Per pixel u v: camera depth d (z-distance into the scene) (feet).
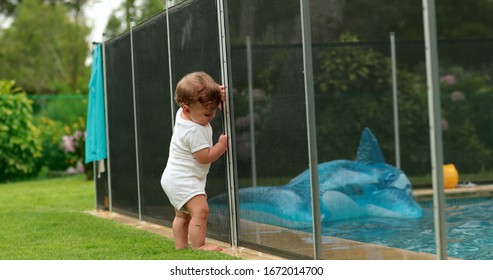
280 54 15.05
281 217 14.67
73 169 47.34
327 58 28.07
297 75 14.52
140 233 19.45
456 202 23.98
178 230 16.35
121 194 24.52
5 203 30.94
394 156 28.50
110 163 25.61
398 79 29.04
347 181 19.90
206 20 17.10
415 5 29.91
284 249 14.58
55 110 48.96
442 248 11.38
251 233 15.72
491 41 31.14
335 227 18.16
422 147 28.43
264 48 15.51
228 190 16.48
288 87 14.79
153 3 62.95
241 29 16.02
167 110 19.71
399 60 29.14
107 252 16.38
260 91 15.74
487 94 30.68
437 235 11.46
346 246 14.75
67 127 46.03
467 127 30.27
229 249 16.17
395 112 28.02
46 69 76.84
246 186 15.92
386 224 18.48
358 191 20.10
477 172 29.66
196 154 15.58
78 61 76.07
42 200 31.94
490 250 14.75
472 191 26.05
